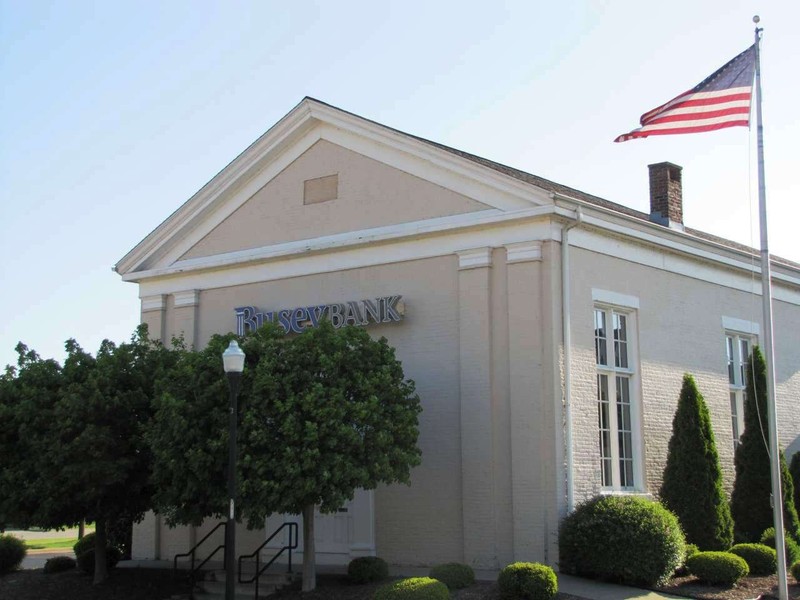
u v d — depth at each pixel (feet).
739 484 71.00
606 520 57.41
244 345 57.62
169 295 80.23
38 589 65.31
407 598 49.29
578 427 62.39
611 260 67.97
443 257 66.54
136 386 63.98
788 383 88.74
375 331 68.64
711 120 58.95
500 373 63.10
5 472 61.93
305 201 74.13
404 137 68.54
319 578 61.62
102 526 66.69
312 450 53.26
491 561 61.36
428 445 65.00
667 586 57.00
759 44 58.90
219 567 68.90
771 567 61.46
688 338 74.95
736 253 80.79
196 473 55.11
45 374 63.77
